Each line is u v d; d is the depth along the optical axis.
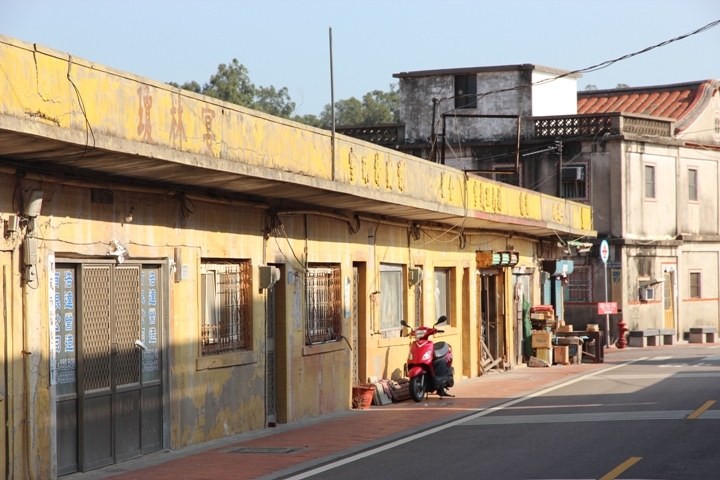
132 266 12.55
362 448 13.31
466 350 25.06
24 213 10.50
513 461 11.66
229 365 14.69
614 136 38.75
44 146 9.59
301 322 16.97
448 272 24.56
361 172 17.05
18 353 10.45
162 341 13.15
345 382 18.53
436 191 20.70
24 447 10.50
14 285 10.41
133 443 12.52
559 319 32.16
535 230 28.41
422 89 41.81
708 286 43.62
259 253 15.59
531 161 39.84
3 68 8.85
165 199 13.15
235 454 12.99
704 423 14.41
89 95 10.05
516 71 40.53
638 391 19.47
